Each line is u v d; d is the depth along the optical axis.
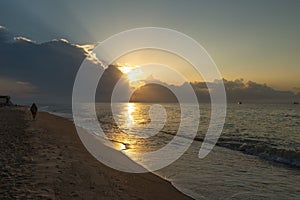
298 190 9.39
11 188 7.15
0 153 11.65
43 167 9.55
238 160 14.75
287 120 49.00
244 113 75.25
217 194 8.83
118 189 8.09
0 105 82.62
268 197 8.66
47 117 40.84
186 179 10.64
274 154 15.94
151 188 8.81
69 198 6.74
